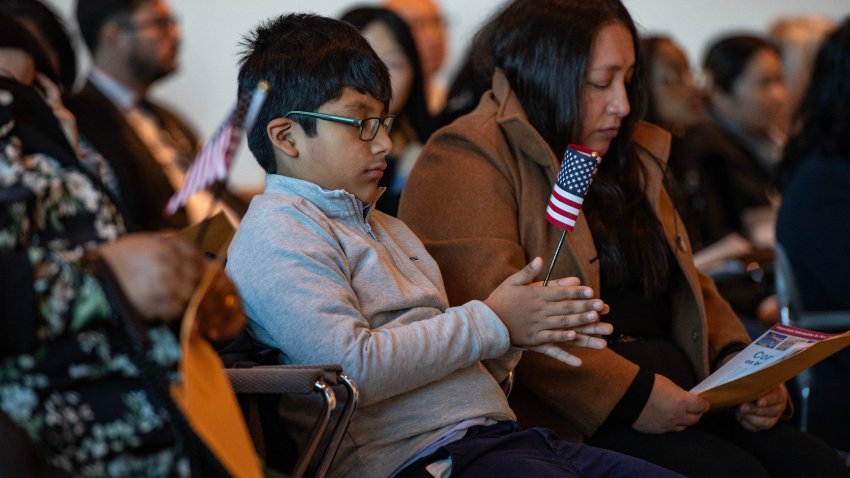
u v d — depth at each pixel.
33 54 4.14
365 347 4.19
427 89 9.69
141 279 3.36
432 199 5.57
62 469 3.55
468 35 8.21
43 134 3.77
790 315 7.52
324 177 4.73
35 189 3.52
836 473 5.64
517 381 5.49
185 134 9.87
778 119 11.90
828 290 7.45
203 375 3.48
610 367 5.41
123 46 9.30
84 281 3.42
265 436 4.30
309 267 4.34
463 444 4.33
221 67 12.66
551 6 5.74
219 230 4.14
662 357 5.81
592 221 5.70
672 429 5.41
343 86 4.68
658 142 6.20
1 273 3.30
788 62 13.35
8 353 3.35
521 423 5.60
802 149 7.96
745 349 5.70
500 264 5.26
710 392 5.40
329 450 4.02
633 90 5.94
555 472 4.27
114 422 3.47
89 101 8.70
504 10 6.04
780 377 5.36
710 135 11.24
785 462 5.69
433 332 4.37
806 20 13.58
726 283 9.42
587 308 4.67
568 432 5.55
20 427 3.49
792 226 7.59
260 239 4.44
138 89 9.52
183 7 12.38
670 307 6.17
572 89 5.61
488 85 6.19
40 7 7.26
